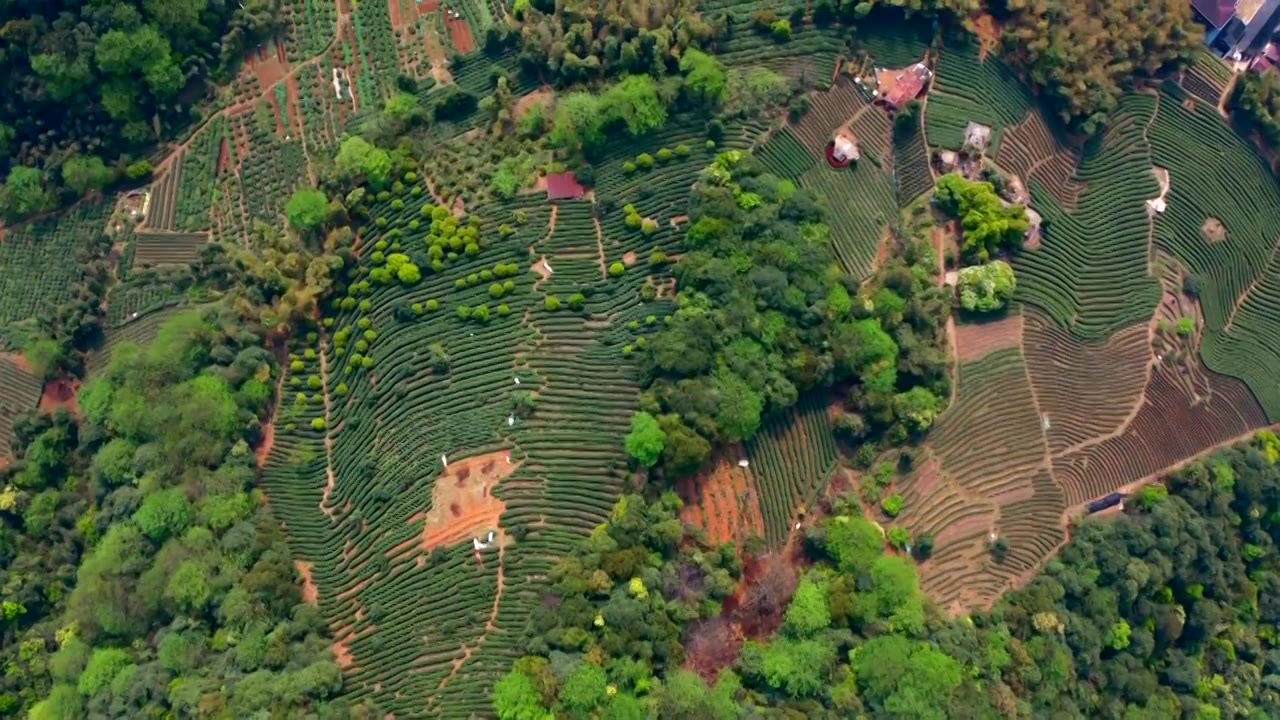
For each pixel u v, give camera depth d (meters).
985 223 82.81
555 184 82.69
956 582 77.12
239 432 78.38
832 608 71.31
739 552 74.75
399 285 80.56
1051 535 79.62
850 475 78.75
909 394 78.81
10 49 82.12
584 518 73.25
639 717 64.06
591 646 66.31
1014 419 82.44
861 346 76.94
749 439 77.38
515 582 71.31
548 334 78.81
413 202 82.69
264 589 71.62
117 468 76.31
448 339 78.88
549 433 75.44
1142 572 75.50
